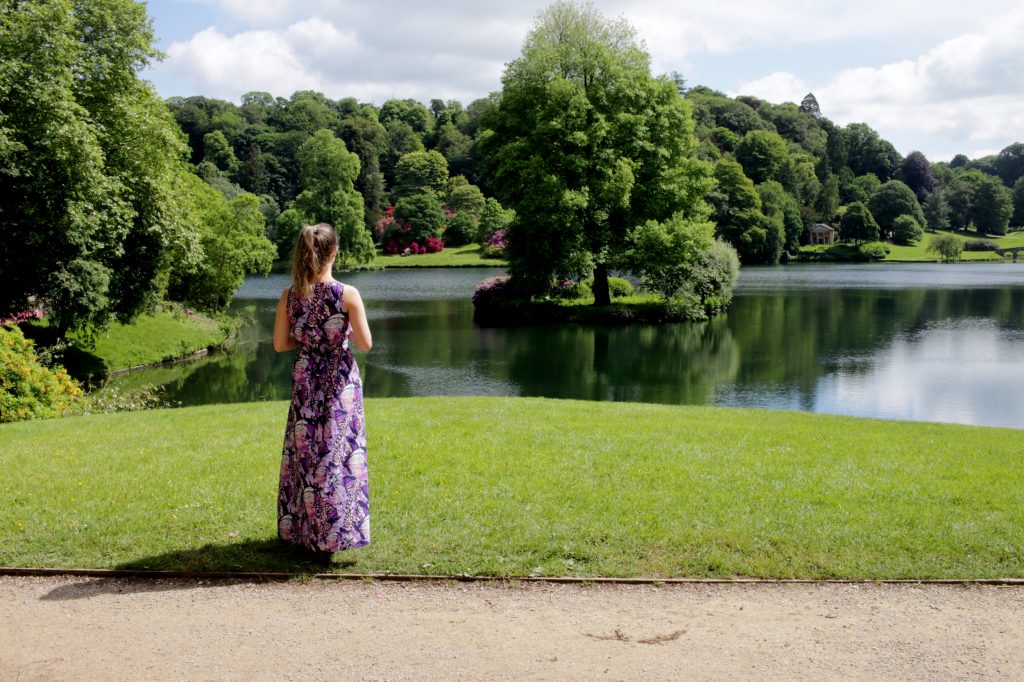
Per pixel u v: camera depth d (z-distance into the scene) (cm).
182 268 2558
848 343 2616
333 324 449
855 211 10619
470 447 744
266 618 396
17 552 479
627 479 643
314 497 455
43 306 1941
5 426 930
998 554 491
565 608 413
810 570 467
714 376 2019
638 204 3466
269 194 9900
